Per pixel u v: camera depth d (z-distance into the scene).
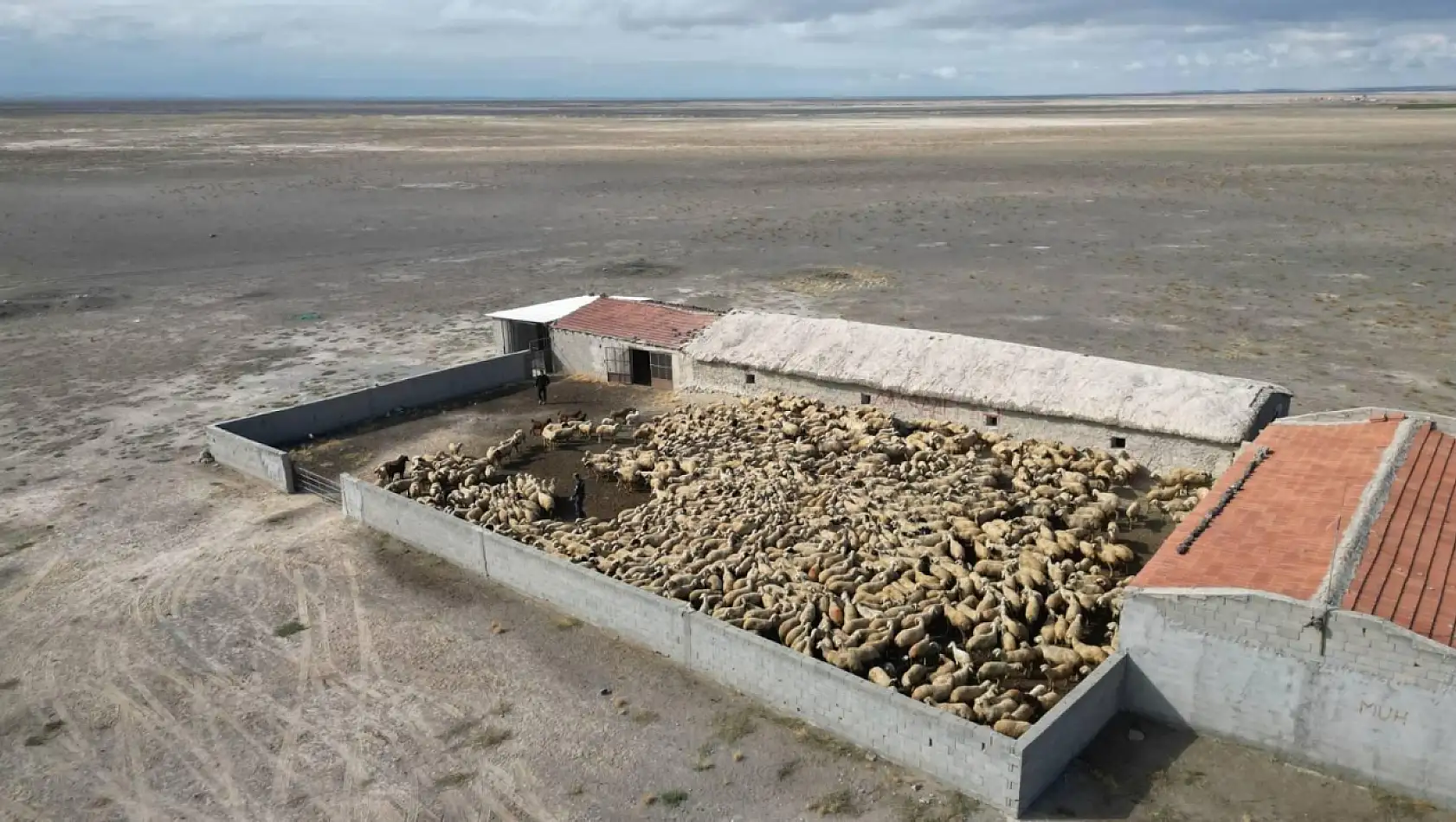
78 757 19.95
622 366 43.31
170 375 47.28
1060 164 124.94
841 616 23.33
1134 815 17.41
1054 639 22.47
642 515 29.22
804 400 37.88
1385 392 40.00
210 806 18.50
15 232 84.94
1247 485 24.80
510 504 30.22
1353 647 17.11
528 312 46.44
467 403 41.81
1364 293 57.00
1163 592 18.91
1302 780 17.95
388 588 26.28
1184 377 32.62
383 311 59.22
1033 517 28.14
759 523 28.12
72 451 37.31
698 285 63.88
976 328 51.56
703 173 121.94
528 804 18.28
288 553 28.44
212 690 21.97
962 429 34.53
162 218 91.38
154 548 28.98
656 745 19.75
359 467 35.16
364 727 20.59
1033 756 17.38
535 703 21.20
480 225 88.06
